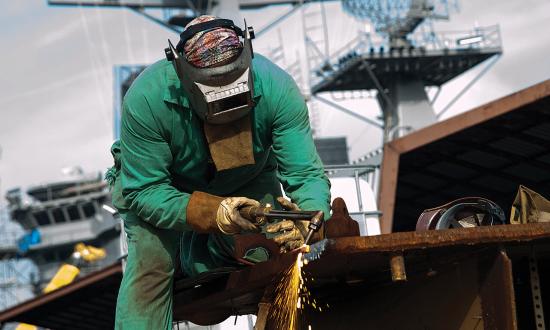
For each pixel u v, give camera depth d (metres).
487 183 29.58
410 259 7.58
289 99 8.61
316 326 9.55
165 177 8.55
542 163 27.39
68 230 96.88
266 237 8.02
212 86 8.02
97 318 28.91
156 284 8.72
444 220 8.07
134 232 8.80
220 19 8.29
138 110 8.39
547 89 23.42
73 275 31.06
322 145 62.97
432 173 29.61
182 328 16.05
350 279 8.30
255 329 7.96
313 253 7.21
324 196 8.45
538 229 7.16
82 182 98.56
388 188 27.47
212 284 8.85
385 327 8.62
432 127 26.55
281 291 7.94
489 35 73.38
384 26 73.50
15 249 97.19
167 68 8.51
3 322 27.70
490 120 25.11
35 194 97.31
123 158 8.62
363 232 17.58
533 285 7.98
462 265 7.54
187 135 8.48
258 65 8.62
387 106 75.75
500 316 7.08
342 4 71.25
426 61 73.69
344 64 73.06
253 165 8.94
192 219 7.95
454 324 7.64
